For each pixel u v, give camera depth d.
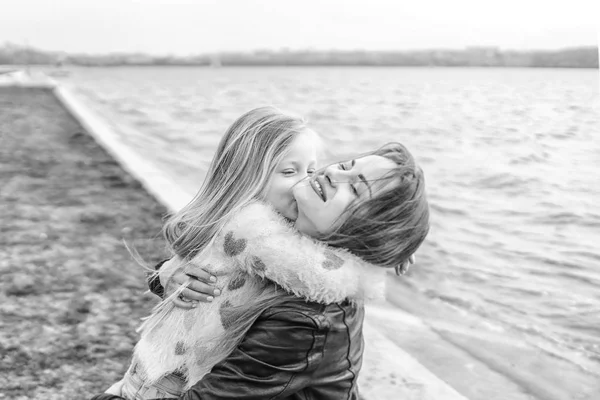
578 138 11.26
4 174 8.31
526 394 3.15
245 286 1.55
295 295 1.47
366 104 24.97
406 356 3.16
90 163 9.20
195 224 1.70
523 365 3.46
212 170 1.74
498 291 4.61
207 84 52.69
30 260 4.76
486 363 3.49
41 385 2.93
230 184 1.67
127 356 3.23
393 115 19.08
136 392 1.72
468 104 20.25
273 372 1.45
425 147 11.83
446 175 8.90
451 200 7.43
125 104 29.14
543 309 4.25
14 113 17.81
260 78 65.19
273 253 1.47
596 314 4.09
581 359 3.53
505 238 5.88
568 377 3.30
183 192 7.14
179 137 16.22
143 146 13.62
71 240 5.32
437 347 3.68
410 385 2.85
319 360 1.43
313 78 60.66
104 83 53.88
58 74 72.38
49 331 3.50
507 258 5.33
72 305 3.85
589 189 7.54
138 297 4.04
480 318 4.14
